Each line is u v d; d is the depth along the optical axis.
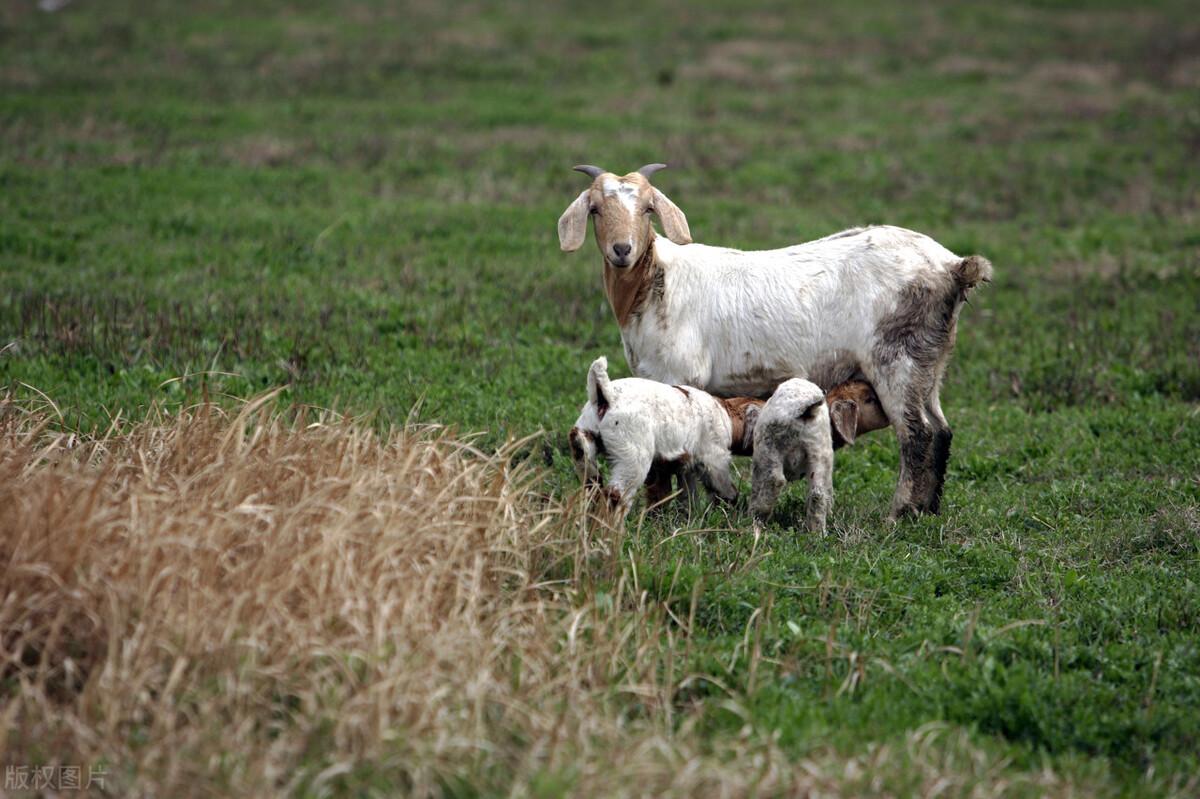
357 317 17.03
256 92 34.88
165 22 45.28
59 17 45.34
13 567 7.75
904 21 50.19
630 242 11.03
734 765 7.10
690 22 49.19
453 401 13.97
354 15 48.62
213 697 7.22
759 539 10.48
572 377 15.17
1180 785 7.40
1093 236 23.33
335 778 6.82
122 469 9.48
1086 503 11.80
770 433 10.62
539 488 11.38
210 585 7.91
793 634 8.91
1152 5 54.84
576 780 6.81
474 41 44.03
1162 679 8.52
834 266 11.51
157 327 15.76
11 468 8.89
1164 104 35.47
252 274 19.08
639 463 10.43
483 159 28.39
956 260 11.36
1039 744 7.86
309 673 7.44
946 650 8.81
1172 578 10.09
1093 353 16.62
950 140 31.66
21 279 17.95
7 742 6.96
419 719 7.10
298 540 8.30
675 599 9.35
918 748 7.54
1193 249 22.34
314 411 12.88
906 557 10.38
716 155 29.42
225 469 9.14
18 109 30.72
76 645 7.78
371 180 26.23
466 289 18.77
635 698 8.02
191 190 24.27
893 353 11.24
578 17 49.94
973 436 13.80
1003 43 45.53
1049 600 9.73
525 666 7.96
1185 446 13.27
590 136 31.12
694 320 11.56
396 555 8.43
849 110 35.12
